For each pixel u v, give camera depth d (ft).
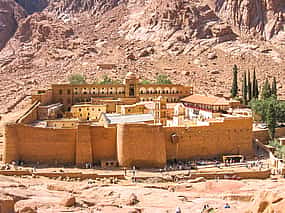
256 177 256.52
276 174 263.08
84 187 204.74
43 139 261.65
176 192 197.06
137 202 170.40
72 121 342.03
